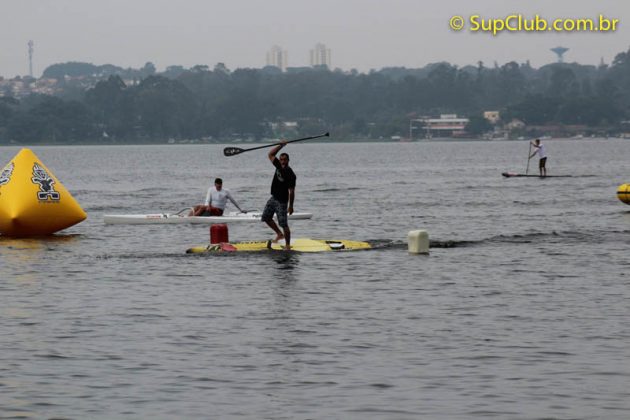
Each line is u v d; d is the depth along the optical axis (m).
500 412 25.06
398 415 24.91
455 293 40.03
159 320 35.19
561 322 34.44
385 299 38.88
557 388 26.84
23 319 35.44
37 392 26.70
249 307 37.44
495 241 56.69
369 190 110.00
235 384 27.41
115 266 48.06
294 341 31.97
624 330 33.12
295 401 25.97
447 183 123.81
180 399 26.16
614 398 25.98
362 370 28.66
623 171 156.75
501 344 31.44
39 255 52.72
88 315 36.12
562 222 69.06
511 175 134.62
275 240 53.69
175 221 68.69
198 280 43.50
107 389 26.97
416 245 51.22
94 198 102.69
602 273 44.72
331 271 45.62
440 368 28.78
